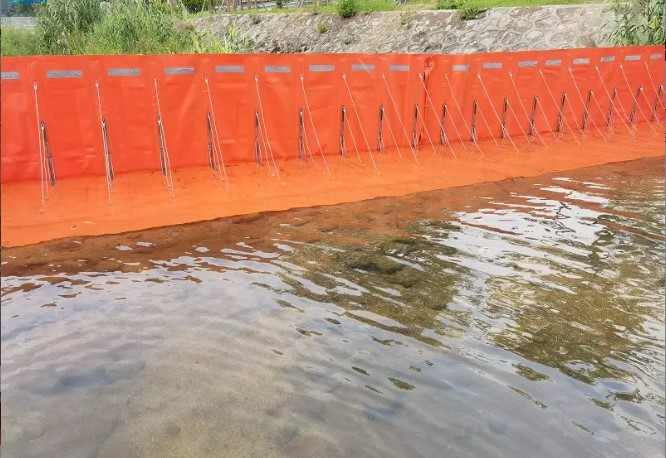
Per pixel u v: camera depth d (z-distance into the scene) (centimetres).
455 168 836
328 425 274
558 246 535
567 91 1073
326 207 646
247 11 2516
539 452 258
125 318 378
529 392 305
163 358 330
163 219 588
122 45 967
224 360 329
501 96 993
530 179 794
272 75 770
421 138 929
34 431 264
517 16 1828
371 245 525
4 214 575
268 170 769
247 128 773
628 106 1169
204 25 1983
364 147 873
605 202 686
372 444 261
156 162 726
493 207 659
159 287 428
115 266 467
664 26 1418
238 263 477
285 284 436
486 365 330
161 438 262
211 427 270
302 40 2212
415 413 284
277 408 286
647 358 342
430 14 2016
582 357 342
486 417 282
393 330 369
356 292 425
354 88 838
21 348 337
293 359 331
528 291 434
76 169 680
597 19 1650
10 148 641
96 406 285
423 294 424
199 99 732
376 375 317
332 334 362
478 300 417
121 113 692
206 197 662
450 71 923
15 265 464
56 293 414
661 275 470
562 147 997
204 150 753
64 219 576
